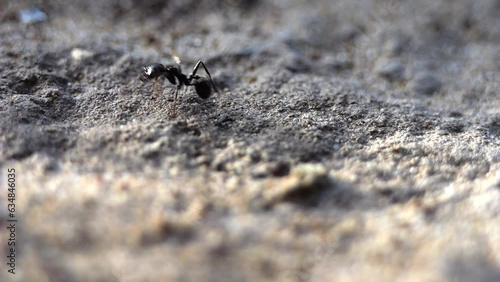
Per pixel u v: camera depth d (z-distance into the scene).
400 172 0.08
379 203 0.07
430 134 0.08
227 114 0.08
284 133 0.08
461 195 0.07
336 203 0.07
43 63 0.09
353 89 0.09
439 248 0.07
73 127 0.08
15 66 0.09
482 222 0.07
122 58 0.09
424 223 0.07
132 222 0.07
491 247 0.07
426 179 0.08
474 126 0.09
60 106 0.08
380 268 0.07
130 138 0.08
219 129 0.08
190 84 0.08
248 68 0.09
